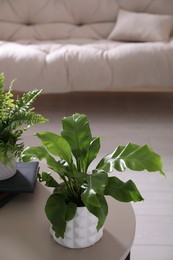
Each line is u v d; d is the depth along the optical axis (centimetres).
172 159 222
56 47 279
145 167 89
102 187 86
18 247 97
